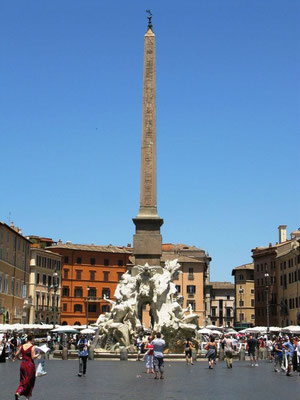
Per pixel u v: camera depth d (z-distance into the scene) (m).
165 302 40.03
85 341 25.69
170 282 41.06
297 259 91.19
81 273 106.31
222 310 152.62
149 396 17.97
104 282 108.00
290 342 30.06
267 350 48.56
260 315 112.56
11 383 22.14
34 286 93.94
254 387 21.86
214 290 153.12
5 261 76.12
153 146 41.91
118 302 40.72
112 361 35.53
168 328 38.66
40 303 95.75
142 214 41.50
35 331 68.38
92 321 106.31
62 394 18.41
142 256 41.34
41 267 96.50
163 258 110.38
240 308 130.50
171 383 22.53
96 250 108.00
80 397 17.56
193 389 20.45
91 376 25.34
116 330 38.47
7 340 48.66
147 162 41.81
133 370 28.67
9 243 78.50
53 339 63.47
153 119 42.03
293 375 28.67
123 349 36.41
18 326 54.31
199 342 40.84
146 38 42.59
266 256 110.75
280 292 101.94
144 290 39.81
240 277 132.25
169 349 38.69
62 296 104.06
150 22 43.16
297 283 90.81
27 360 14.88
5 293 76.12
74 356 42.06
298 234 104.31
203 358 39.94
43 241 109.94
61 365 33.84
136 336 38.69
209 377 25.97
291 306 94.31
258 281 114.12
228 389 20.84
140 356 36.38
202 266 109.75
